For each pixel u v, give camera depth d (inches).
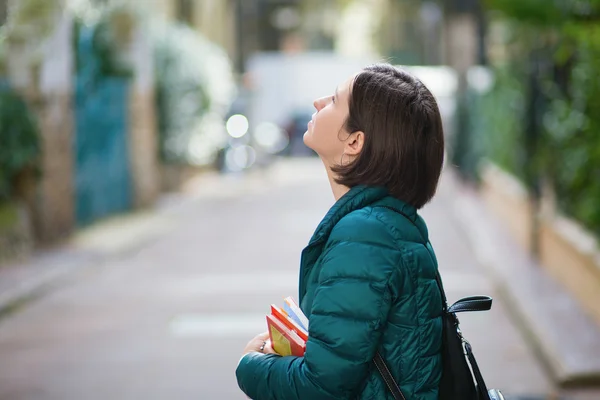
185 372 323.0
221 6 1601.9
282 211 880.3
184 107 1000.9
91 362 338.0
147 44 879.1
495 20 554.9
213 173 1273.4
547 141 527.8
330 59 1670.8
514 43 631.2
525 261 542.6
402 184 106.6
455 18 1163.3
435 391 106.5
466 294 473.4
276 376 103.4
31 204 599.8
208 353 349.4
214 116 1075.3
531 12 455.5
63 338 376.2
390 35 2439.7
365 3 2608.3
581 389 298.5
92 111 740.7
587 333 352.5
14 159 562.9
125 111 844.0
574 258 427.8
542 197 543.8
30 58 590.9
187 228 751.7
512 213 677.3
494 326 396.2
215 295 465.4
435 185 109.3
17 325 402.3
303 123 1663.4
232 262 573.9
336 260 102.0
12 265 529.0
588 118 419.5
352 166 107.1
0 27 594.9
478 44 1023.6
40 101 598.5
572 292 433.4
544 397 288.5
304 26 2792.8
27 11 598.2
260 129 1577.3
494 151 873.5
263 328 391.5
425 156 107.2
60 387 306.8
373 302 100.3
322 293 101.6
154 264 569.0
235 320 406.9
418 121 106.5
